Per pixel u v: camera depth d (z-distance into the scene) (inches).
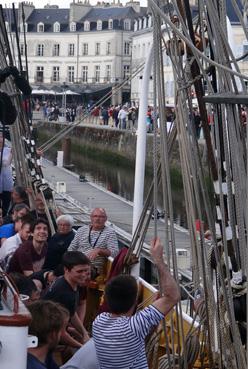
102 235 337.7
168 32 184.2
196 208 185.6
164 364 205.6
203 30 177.0
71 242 337.7
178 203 1084.5
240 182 165.0
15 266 312.8
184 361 189.9
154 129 194.4
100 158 2230.6
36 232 316.2
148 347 209.8
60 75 4040.4
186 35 166.6
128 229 594.2
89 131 2330.2
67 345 241.0
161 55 186.1
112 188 1632.6
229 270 170.7
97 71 3941.9
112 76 3880.4
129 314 185.6
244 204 165.2
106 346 181.0
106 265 333.7
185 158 185.0
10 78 426.3
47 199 440.1
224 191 174.7
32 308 175.9
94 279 327.9
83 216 595.2
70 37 4015.8
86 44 3983.8
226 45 165.8
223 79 168.7
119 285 184.7
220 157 172.1
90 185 914.1
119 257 256.7
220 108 171.5
